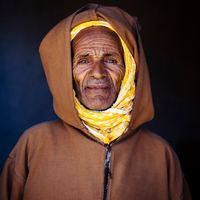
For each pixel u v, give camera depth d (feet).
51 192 3.80
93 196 3.75
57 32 4.11
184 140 14.24
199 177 13.42
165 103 14.43
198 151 13.87
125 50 4.25
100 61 4.11
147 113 4.23
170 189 4.31
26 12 13.82
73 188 3.79
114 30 4.21
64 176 3.85
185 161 13.88
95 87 4.09
